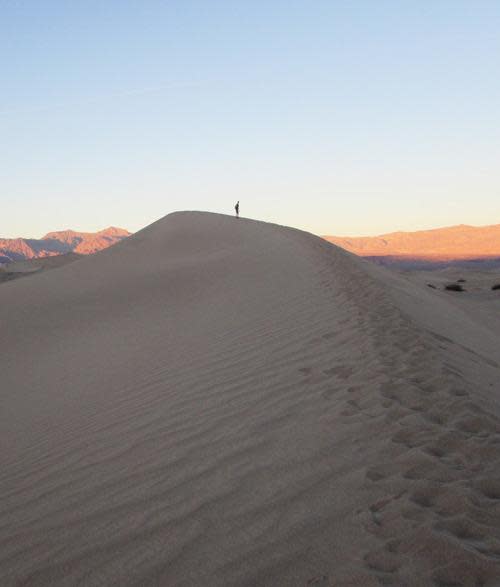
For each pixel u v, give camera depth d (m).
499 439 3.41
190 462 3.81
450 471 3.03
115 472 3.98
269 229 26.00
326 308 8.84
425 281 43.81
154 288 16.61
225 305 11.83
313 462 3.40
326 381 5.06
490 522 2.53
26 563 2.92
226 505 3.06
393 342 6.07
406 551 2.35
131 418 5.34
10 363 11.58
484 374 5.86
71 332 13.51
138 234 33.53
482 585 2.12
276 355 6.49
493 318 19.48
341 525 2.64
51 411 6.95
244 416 4.54
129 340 10.81
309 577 2.29
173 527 2.93
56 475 4.29
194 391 5.73
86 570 2.70
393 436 3.60
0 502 4.01
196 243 26.95
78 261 29.31
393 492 2.87
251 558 2.50
